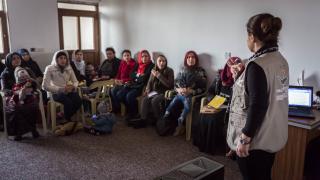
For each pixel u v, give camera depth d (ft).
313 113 7.88
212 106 10.27
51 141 10.96
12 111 10.84
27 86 11.12
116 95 14.42
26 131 11.02
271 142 4.57
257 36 4.50
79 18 18.08
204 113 10.12
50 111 12.34
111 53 16.35
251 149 4.57
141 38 16.03
